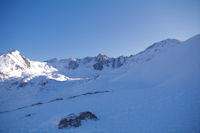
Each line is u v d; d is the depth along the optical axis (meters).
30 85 168.25
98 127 15.70
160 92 28.70
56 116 24.23
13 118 35.03
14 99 131.62
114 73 139.38
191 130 11.54
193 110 15.27
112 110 22.47
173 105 18.45
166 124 13.50
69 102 41.00
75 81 178.88
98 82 112.44
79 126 16.72
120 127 14.83
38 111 36.22
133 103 24.64
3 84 180.62
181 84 29.84
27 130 19.48
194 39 57.38
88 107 27.17
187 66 41.97
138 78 72.62
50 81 173.12
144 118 16.33
